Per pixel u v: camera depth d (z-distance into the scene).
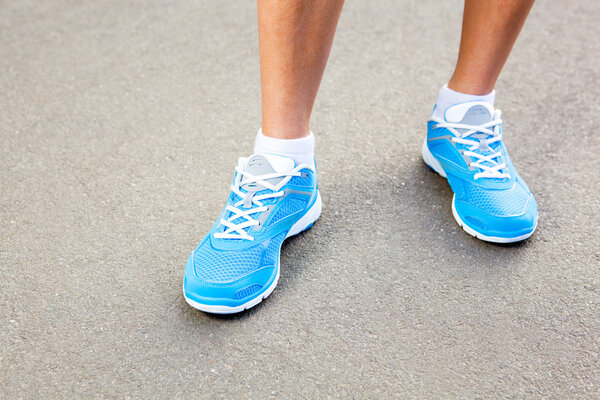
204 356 0.96
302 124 1.08
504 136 1.50
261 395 0.90
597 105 1.63
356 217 1.25
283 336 1.00
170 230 1.22
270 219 1.08
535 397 0.90
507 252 1.17
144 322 1.02
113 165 1.41
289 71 0.99
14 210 1.27
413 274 1.12
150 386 0.91
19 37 1.97
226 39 1.97
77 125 1.56
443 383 0.92
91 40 1.96
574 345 0.99
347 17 2.08
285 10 0.92
